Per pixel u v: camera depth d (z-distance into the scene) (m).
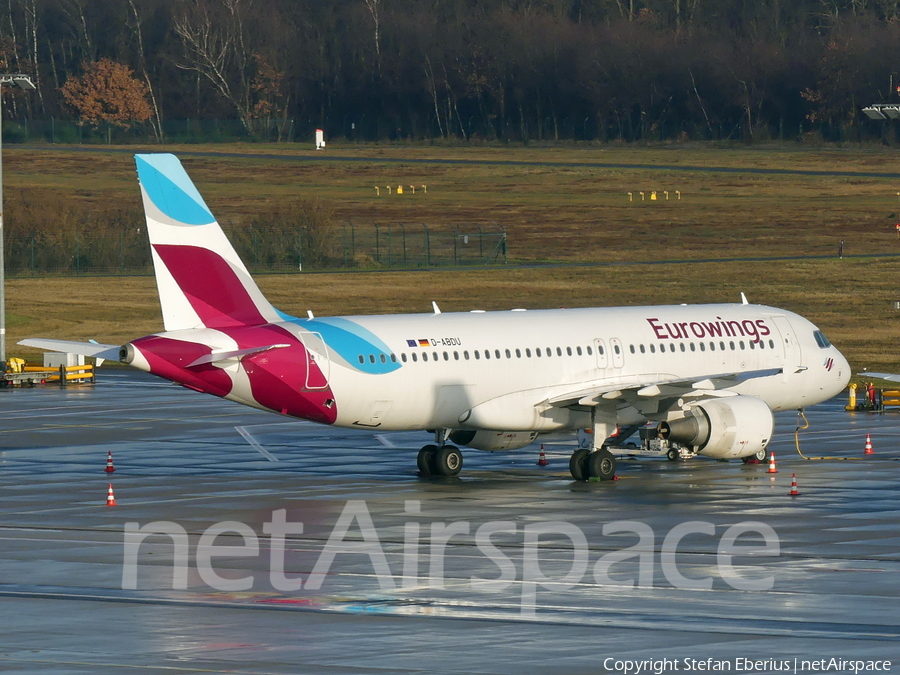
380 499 137.62
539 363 159.00
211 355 140.62
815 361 174.88
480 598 91.50
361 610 88.00
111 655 76.81
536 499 137.00
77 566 103.62
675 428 156.88
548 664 74.38
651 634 81.12
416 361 152.00
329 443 188.00
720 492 141.00
